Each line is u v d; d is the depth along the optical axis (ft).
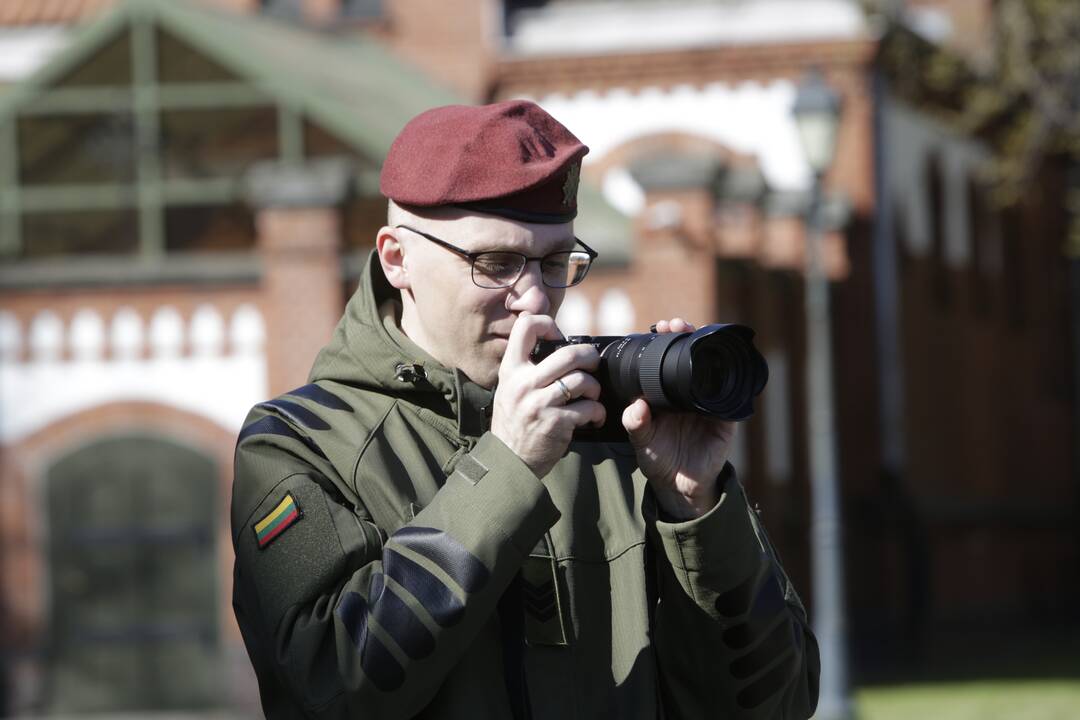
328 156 67.00
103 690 62.64
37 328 63.67
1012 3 91.81
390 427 11.74
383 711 10.50
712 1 95.61
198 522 63.16
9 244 66.03
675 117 91.35
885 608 88.02
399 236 11.94
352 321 12.30
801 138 52.16
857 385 89.86
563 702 11.39
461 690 11.03
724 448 11.46
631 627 11.66
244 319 63.26
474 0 99.35
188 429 63.16
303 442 11.57
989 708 62.13
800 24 93.91
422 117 11.94
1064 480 116.88
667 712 12.01
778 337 77.15
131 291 63.62
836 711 51.26
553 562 11.64
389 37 99.35
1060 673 77.25
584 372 11.02
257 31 82.79
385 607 10.48
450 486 10.82
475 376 11.93
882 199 91.25
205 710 62.54
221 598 63.00
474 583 10.48
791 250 77.00
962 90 99.91
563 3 98.68
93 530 63.21
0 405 63.52
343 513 11.18
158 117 66.69
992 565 108.06
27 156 66.13
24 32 98.73
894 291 92.43
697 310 60.54
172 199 66.49
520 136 11.53
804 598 78.69
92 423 63.41
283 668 10.82
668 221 60.64
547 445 10.84
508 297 11.62
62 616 63.00
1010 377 112.88
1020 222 114.93
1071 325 118.21
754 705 11.80
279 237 61.67
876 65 91.40
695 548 11.27
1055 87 91.76
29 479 63.31
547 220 11.60
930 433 99.45
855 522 88.63
